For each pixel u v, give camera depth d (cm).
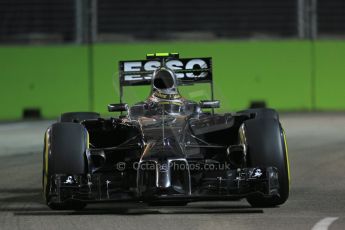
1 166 4256
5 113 7788
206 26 8638
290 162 4256
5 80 7806
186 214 2725
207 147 2908
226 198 2567
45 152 2761
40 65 7812
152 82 3112
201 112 3112
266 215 2692
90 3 8056
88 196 2623
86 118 3406
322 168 4012
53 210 2872
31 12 8562
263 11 8656
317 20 8631
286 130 5972
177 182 2606
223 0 8650
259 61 7981
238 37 8688
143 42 7912
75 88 7819
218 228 2456
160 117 2970
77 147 2714
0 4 8575
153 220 2614
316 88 8019
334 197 3123
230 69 7962
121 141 3192
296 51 8000
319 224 2517
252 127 2783
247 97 7969
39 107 7812
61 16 8531
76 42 8031
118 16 8544
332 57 8025
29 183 3653
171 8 8619
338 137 5438
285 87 7994
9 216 2762
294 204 2941
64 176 2625
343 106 8044
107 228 2491
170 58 3328
